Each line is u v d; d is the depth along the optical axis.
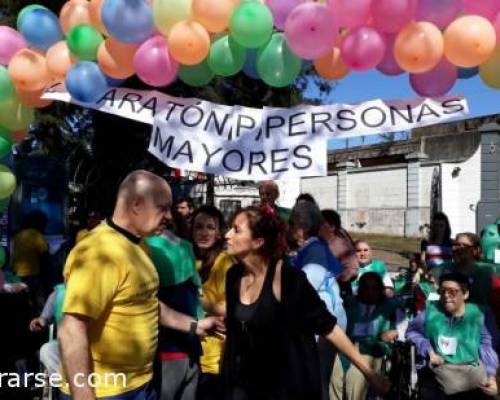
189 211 4.82
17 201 8.52
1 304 5.12
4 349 5.06
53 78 3.86
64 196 8.99
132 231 2.70
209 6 3.31
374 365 4.68
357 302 4.84
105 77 3.73
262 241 2.81
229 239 2.86
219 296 3.88
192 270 3.58
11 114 3.98
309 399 2.73
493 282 4.75
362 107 3.61
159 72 3.51
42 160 8.78
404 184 23.30
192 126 3.70
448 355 4.21
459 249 4.88
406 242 21.59
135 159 10.84
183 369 3.48
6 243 8.41
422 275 7.00
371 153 25.39
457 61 3.23
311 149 3.59
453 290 4.23
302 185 29.19
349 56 3.30
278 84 3.54
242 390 2.77
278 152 3.62
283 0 3.30
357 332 4.75
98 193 10.41
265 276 2.81
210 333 3.29
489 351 4.21
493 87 3.45
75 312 2.42
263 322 2.74
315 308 2.78
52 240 8.64
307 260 3.92
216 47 3.51
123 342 2.56
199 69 3.75
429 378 4.35
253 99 10.45
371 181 25.02
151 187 2.69
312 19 3.15
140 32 3.42
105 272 2.49
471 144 20.42
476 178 20.28
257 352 2.75
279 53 3.42
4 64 3.97
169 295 3.47
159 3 3.39
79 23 3.74
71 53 3.72
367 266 5.97
